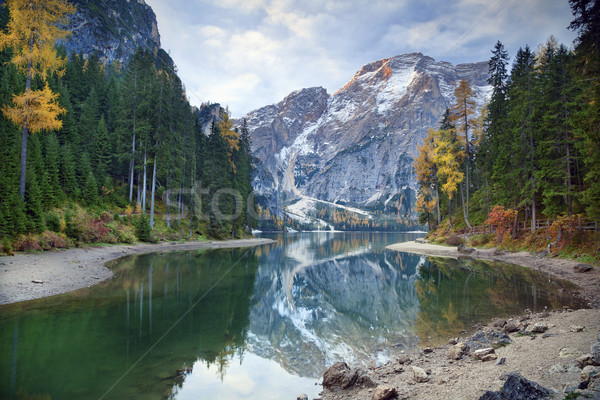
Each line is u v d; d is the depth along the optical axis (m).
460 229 48.91
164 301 14.71
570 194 26.70
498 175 36.81
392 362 8.30
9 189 22.48
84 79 62.06
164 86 48.31
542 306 13.51
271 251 47.94
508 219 36.47
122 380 6.90
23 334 9.59
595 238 23.28
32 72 23.98
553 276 21.23
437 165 54.16
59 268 18.88
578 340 7.33
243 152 81.00
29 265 18.25
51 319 11.13
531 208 34.94
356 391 6.29
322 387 6.80
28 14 22.80
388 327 11.72
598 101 14.58
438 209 56.75
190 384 6.83
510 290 17.30
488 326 11.08
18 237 21.64
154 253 34.97
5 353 8.18
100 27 182.75
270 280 22.47
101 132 49.28
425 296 16.94
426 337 10.42
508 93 38.84
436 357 8.19
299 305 15.44
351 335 10.87
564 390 4.43
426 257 37.44
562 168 28.38
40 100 23.70
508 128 36.25
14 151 28.25
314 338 10.52
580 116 15.80
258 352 9.10
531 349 7.25
